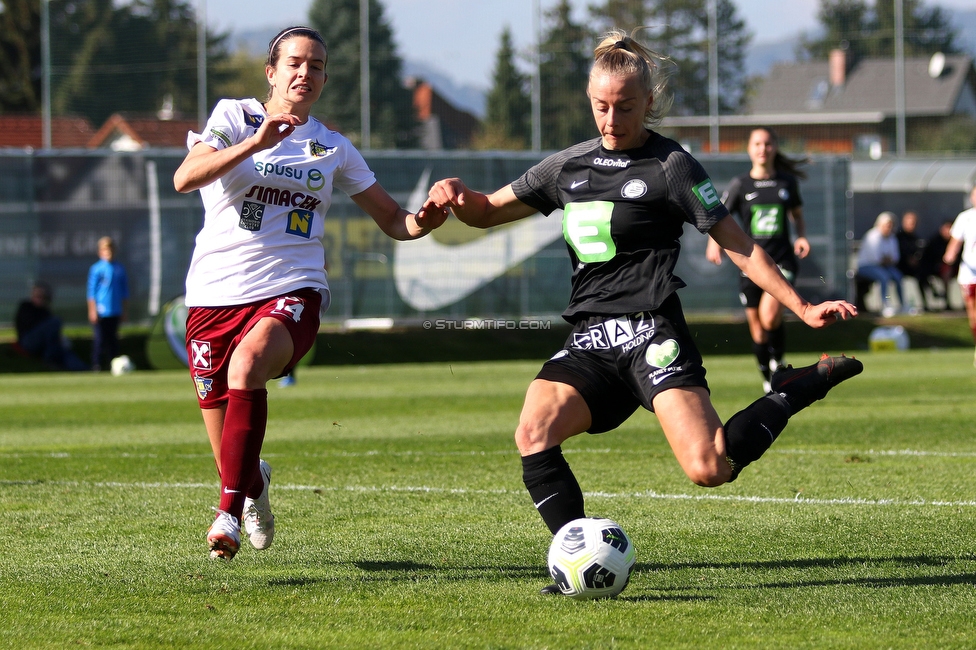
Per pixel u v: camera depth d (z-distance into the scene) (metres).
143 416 36.56
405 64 99.25
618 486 20.61
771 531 16.19
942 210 97.19
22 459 25.55
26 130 125.62
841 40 124.94
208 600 12.52
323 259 15.03
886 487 20.09
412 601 12.41
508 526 16.98
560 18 92.06
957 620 11.37
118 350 64.50
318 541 15.92
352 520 17.59
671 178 12.24
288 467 23.69
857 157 98.50
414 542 15.80
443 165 69.12
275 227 14.52
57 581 13.46
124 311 62.94
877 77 141.50
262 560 14.69
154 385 51.16
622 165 12.52
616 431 30.31
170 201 65.00
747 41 100.94
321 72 14.61
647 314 12.27
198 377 14.70
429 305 68.81
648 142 12.59
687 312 71.56
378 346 66.94
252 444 13.23
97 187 64.44
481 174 69.62
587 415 12.44
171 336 63.47
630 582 13.20
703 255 71.75
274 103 14.76
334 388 47.38
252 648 10.66
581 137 92.31
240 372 13.37
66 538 16.28
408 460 24.72
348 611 12.00
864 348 71.00
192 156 13.98
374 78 97.75
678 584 13.09
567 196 12.85
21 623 11.57
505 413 36.03
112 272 60.41
